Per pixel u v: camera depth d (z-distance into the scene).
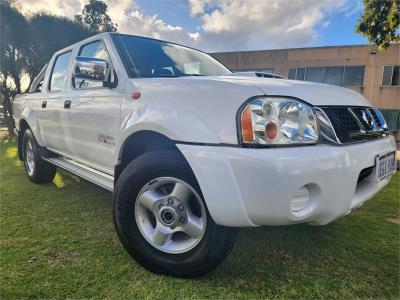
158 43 2.83
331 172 1.56
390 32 7.54
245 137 1.52
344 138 1.70
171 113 1.77
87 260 2.06
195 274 1.82
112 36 2.60
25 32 12.10
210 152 1.58
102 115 2.37
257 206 1.49
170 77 2.20
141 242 1.93
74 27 13.70
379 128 2.14
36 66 12.81
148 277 1.88
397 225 2.74
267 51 18.78
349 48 17.12
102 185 2.42
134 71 2.32
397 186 4.11
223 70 3.13
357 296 1.75
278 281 1.87
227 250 1.78
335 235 2.50
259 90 1.61
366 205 3.29
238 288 1.79
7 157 6.45
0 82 12.15
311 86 1.90
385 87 16.64
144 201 1.92
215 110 1.63
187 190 1.79
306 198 1.57
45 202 3.23
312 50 17.88
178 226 1.84
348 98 2.01
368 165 1.81
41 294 1.71
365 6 7.68
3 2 11.70
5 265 1.99
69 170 3.01
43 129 3.54
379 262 2.11
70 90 2.98
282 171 1.45
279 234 2.48
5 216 2.83
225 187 1.54
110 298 1.69
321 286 1.83
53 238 2.38
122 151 2.14
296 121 1.58
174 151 1.84
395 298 1.74
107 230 2.54
